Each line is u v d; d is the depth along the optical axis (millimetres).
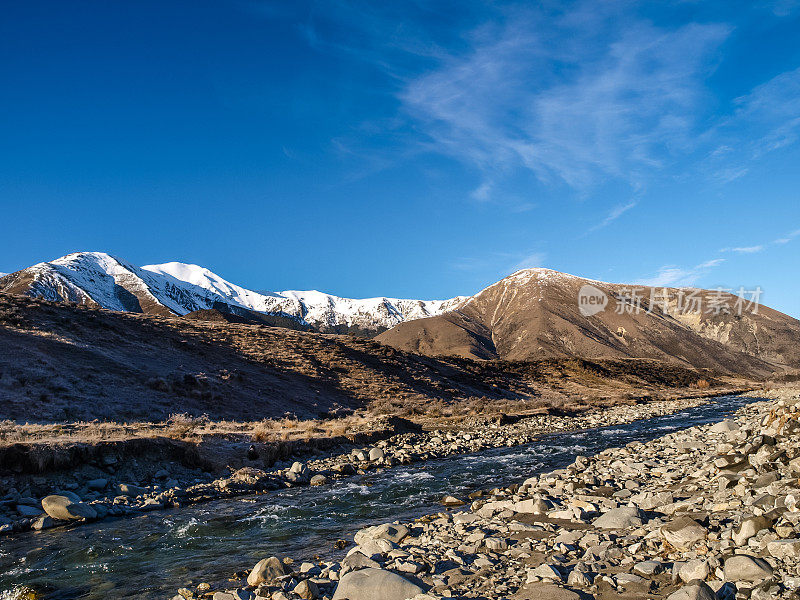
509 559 9062
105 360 40125
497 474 21234
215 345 55094
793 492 9312
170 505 16750
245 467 21547
